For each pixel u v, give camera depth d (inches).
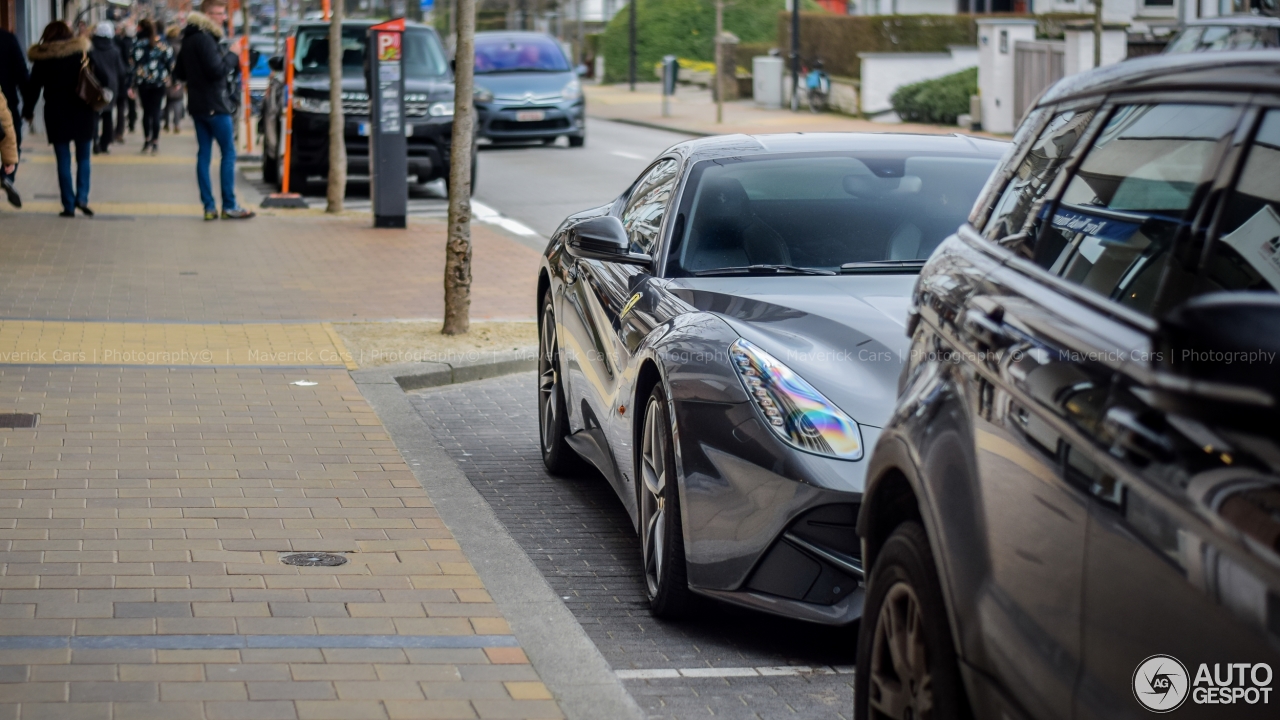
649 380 229.6
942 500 128.2
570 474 306.8
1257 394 78.7
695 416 203.5
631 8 2269.9
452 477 281.7
